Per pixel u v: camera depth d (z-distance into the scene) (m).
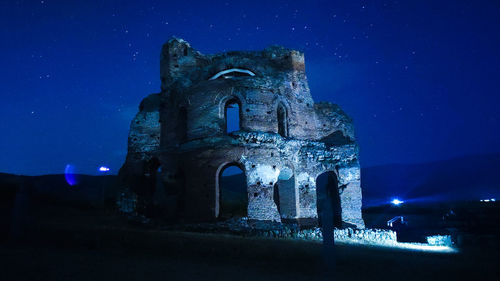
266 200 30.45
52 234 18.84
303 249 17.83
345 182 35.91
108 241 18.02
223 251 16.59
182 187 34.09
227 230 26.28
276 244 19.25
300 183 33.97
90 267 12.53
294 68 38.25
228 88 32.53
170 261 14.51
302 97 37.69
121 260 14.23
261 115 32.72
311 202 34.09
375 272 13.82
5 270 11.30
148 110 38.09
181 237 19.23
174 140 35.00
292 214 33.03
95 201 43.16
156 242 17.70
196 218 30.47
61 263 12.92
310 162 34.88
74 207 35.00
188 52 38.84
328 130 38.84
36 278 10.58
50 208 31.72
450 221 44.66
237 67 35.19
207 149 31.31
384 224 47.53
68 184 65.56
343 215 35.06
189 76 36.56
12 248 15.70
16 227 17.95
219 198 31.12
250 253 16.39
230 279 11.69
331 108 40.00
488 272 15.20
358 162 36.88
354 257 17.33
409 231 41.97
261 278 11.98
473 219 43.84
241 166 31.05
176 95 35.47
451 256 22.25
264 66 36.06
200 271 12.77
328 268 13.50
